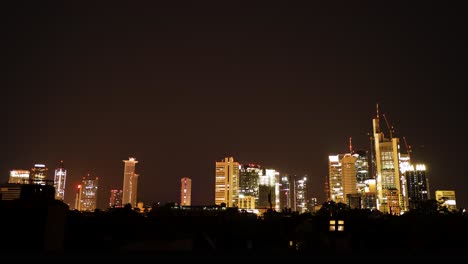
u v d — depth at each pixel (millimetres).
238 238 55469
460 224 58000
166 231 46344
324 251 15070
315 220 64562
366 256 14148
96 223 45750
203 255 14453
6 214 35812
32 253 13883
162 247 43969
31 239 35406
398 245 56594
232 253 14641
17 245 35094
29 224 35750
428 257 13922
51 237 37000
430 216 62875
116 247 41750
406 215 68250
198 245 49875
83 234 43438
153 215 55375
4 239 35125
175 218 56438
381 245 56906
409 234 57688
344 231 60375
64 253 14234
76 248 41031
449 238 55594
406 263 14000
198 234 51125
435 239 55688
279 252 14742
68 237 42281
